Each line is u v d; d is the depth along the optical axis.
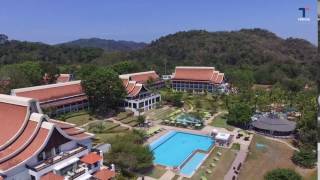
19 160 44.53
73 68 178.00
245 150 65.56
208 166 57.78
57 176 45.06
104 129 78.25
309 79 148.38
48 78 132.62
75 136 53.97
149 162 55.12
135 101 95.44
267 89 131.25
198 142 72.44
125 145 56.00
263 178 53.50
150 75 131.50
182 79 133.12
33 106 51.56
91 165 50.97
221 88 125.06
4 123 51.34
